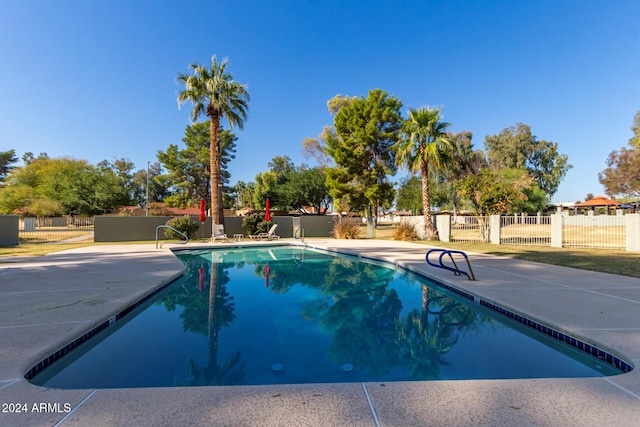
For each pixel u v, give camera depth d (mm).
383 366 3564
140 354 3887
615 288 6059
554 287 6176
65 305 4988
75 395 2410
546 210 36781
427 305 6117
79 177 39188
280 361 3729
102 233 20062
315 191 44875
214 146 19953
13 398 2357
